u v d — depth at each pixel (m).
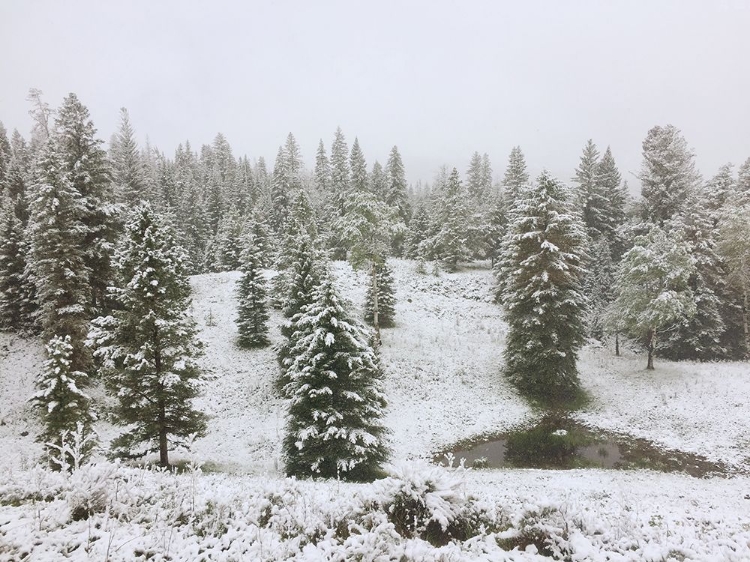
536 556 6.05
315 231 36.28
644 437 21.23
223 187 74.12
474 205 58.25
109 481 6.57
